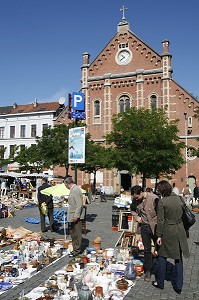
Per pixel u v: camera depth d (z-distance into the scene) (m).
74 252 9.11
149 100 37.25
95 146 34.50
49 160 31.91
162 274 6.68
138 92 37.72
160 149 25.02
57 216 15.92
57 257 9.05
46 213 13.14
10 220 16.70
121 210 13.49
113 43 39.75
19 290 6.61
